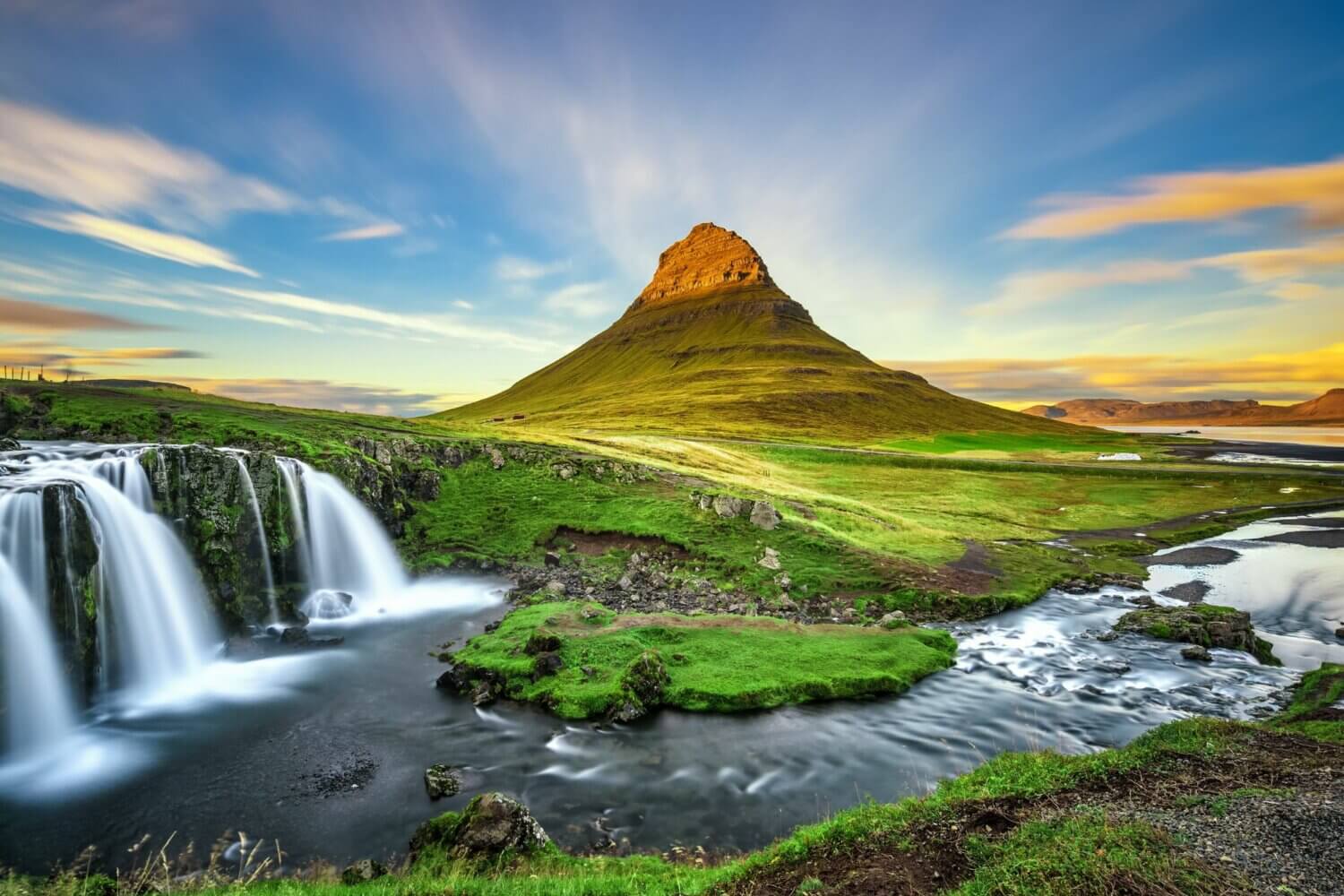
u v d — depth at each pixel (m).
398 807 20.77
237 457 41.97
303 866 17.75
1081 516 87.50
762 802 21.12
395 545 53.41
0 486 29.09
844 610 43.75
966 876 11.47
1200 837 12.16
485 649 33.28
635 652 32.41
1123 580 55.25
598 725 26.58
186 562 36.72
